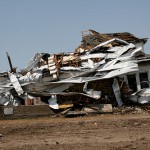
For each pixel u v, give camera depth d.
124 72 38.94
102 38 45.06
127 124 25.03
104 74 38.81
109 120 28.27
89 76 39.16
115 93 38.81
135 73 40.06
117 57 39.84
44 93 38.38
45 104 37.25
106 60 39.72
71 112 35.50
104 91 39.03
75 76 38.75
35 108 36.28
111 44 41.56
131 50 40.34
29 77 39.00
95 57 39.97
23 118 35.72
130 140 18.08
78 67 39.47
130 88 40.28
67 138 19.75
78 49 42.69
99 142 17.75
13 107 35.88
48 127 25.16
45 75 39.16
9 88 38.81
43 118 35.09
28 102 37.81
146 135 19.67
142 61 39.91
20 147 17.11
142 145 16.36
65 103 37.66
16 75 39.53
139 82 39.97
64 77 39.19
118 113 36.31
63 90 38.81
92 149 15.73
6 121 32.94
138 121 26.52
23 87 38.94
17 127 25.77
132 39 45.19
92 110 36.78
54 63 39.00
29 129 24.36
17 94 38.91
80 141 18.41
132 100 39.22
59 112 36.97
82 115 35.69
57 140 19.16
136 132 21.00
